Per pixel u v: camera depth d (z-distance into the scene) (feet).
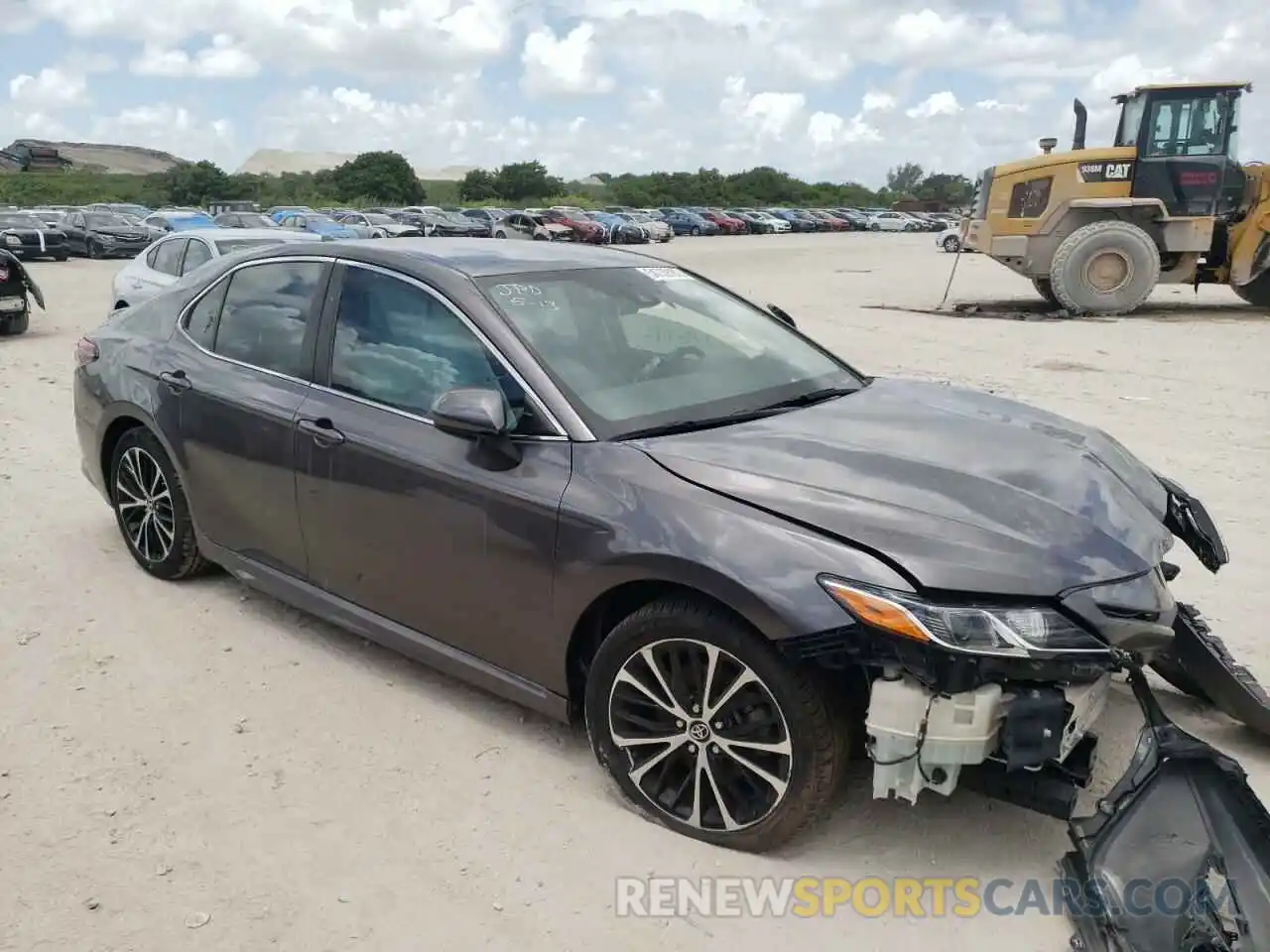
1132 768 9.19
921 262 117.60
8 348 42.37
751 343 13.64
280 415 13.37
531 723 12.42
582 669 11.09
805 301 67.82
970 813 10.77
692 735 10.07
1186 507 11.76
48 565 17.22
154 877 9.71
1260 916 8.18
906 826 10.53
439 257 13.03
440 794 11.02
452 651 12.08
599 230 164.86
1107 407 30.48
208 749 11.85
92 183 343.67
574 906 9.38
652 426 11.11
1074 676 8.73
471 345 11.85
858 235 220.23
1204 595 16.15
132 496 16.58
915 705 8.77
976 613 8.70
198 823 10.51
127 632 14.78
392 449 12.00
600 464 10.54
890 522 9.35
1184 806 8.81
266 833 10.37
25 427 27.45
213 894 9.50
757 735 9.64
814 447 10.71
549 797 10.97
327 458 12.73
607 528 10.15
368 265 13.21
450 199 364.58
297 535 13.48
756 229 220.43
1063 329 51.16
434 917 9.23
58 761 11.59
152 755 11.72
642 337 12.74
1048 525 9.57
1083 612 8.94
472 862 9.96
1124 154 55.98
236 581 16.60
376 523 12.31
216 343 14.90
